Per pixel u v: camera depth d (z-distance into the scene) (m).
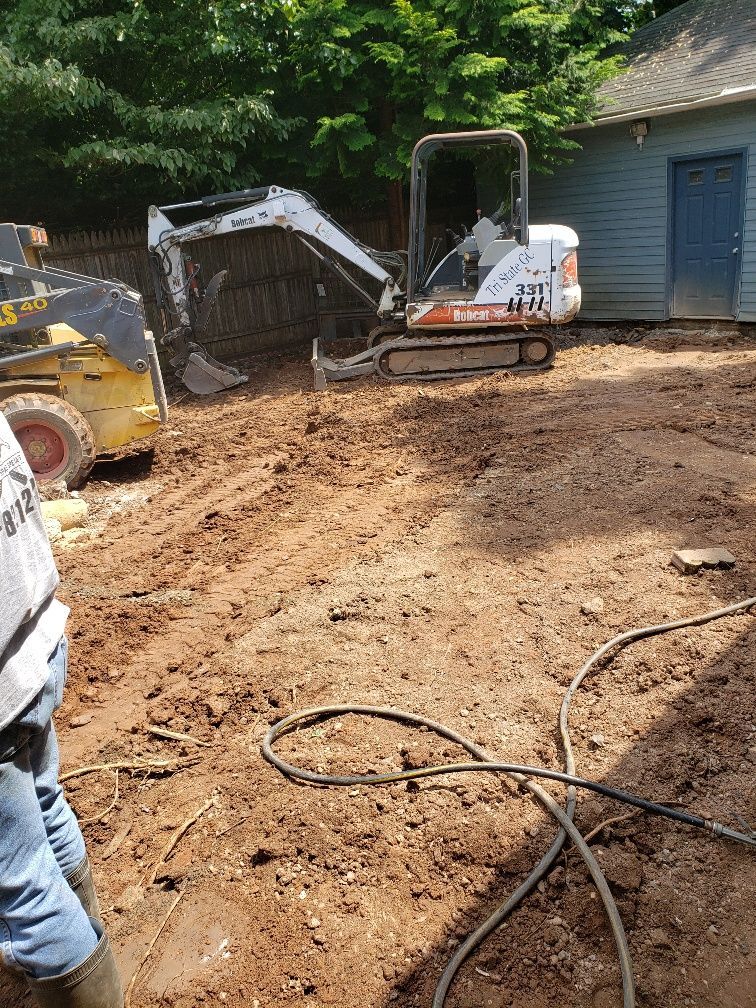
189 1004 2.30
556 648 3.82
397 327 11.21
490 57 12.70
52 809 2.18
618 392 8.66
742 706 3.28
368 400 9.55
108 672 4.06
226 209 13.88
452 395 9.34
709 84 12.10
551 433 7.22
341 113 13.30
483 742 3.25
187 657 4.10
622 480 5.76
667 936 2.37
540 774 2.97
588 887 2.55
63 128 12.73
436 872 2.66
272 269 14.10
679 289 13.17
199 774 3.22
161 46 12.35
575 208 14.11
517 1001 2.22
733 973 2.24
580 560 4.63
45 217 13.80
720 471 5.79
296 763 3.20
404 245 15.20
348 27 12.25
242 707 3.61
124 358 7.17
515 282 10.07
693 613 4.00
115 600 4.82
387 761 3.18
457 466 6.68
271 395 10.48
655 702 3.39
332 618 4.30
